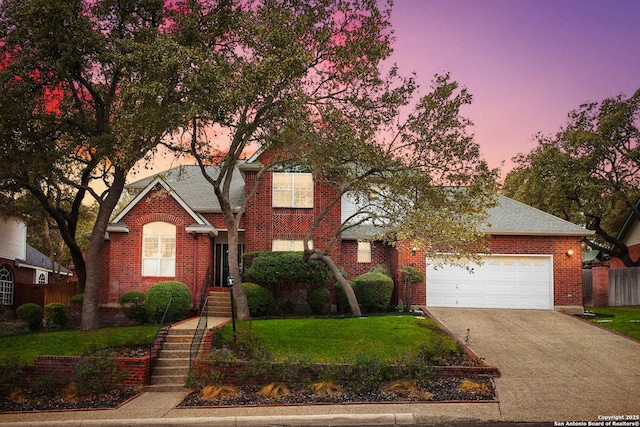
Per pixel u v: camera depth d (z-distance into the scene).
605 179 34.94
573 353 17.81
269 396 13.43
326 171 21.03
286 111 18.44
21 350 17.23
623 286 31.73
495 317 23.58
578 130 34.31
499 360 16.89
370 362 14.30
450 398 13.09
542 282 26.39
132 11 21.09
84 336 18.98
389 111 20.34
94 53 20.47
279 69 16.89
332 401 12.89
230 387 13.95
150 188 25.28
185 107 18.00
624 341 19.48
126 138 17.95
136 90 17.02
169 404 12.91
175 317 22.03
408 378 14.20
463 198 19.52
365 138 19.08
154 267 24.95
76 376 13.55
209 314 23.41
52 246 44.16
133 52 18.61
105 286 26.16
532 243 26.50
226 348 16.27
